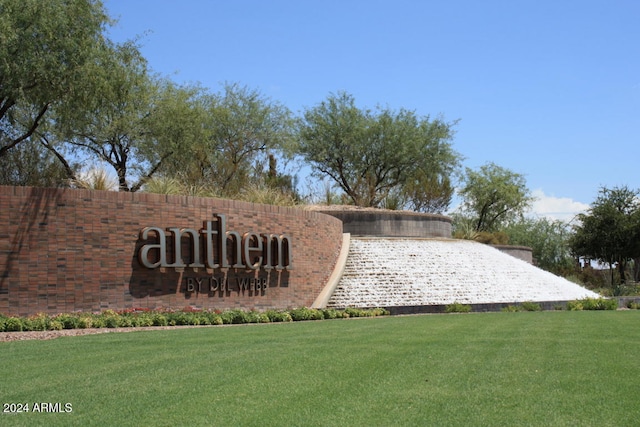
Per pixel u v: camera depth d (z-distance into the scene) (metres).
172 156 38.50
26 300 19.56
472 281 32.91
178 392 9.55
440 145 61.62
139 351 13.15
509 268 36.50
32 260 19.77
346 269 32.09
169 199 22.77
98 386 9.94
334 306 28.84
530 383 10.08
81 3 24.14
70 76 23.48
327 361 11.91
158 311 21.33
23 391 9.67
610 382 10.15
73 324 18.14
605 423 8.02
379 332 16.67
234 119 47.81
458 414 8.40
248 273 25.16
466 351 13.09
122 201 21.62
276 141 49.16
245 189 32.78
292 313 23.86
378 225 39.50
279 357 12.36
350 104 61.56
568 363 11.72
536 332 16.62
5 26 21.75
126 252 21.53
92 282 20.75
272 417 8.30
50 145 33.00
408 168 60.88
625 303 35.44
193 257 22.88
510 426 7.91
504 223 75.19
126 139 37.66
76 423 8.13
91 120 28.44
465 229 49.22
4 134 29.47
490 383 10.07
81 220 20.72
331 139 60.22
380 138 60.31
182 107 38.41
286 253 26.92
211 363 11.73
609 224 57.91
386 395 9.34
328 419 8.20
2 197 19.47
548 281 36.19
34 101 24.17
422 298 30.19
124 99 28.30
